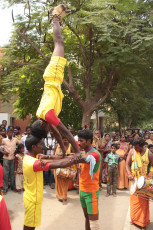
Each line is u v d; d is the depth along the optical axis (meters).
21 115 14.27
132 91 12.90
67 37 11.55
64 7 3.34
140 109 18.64
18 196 6.55
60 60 3.10
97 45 10.16
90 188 3.78
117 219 5.15
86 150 3.96
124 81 11.59
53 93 2.99
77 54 11.88
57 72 3.06
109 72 10.86
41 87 12.46
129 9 8.66
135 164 4.90
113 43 9.62
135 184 4.64
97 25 8.15
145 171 4.88
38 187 3.06
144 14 9.96
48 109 2.89
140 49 8.70
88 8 9.16
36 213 3.05
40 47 10.98
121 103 17.98
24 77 10.91
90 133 3.89
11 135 7.01
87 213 4.04
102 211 5.63
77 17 8.49
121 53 8.60
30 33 10.47
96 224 3.77
